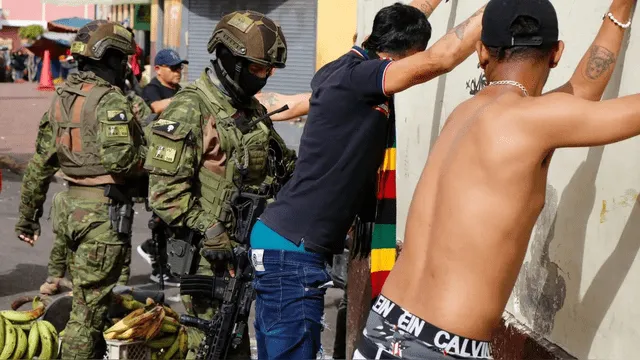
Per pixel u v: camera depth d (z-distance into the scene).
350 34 9.83
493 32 2.30
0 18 24.11
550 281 2.86
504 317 3.13
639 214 2.35
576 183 2.71
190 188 3.58
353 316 4.70
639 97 2.10
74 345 4.31
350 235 4.68
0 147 12.56
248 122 3.71
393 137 3.27
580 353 2.65
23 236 4.87
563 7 2.88
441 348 2.24
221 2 13.31
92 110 4.34
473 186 2.24
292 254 3.09
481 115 2.28
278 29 3.67
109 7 19.03
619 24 2.35
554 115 2.14
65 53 21.67
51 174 4.78
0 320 4.32
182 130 3.53
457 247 2.24
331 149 3.05
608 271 2.50
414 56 2.85
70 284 5.31
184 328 4.47
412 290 2.34
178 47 13.80
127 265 4.61
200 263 3.69
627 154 2.41
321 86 3.10
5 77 26.98
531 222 2.21
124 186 4.40
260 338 3.23
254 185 3.77
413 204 2.44
